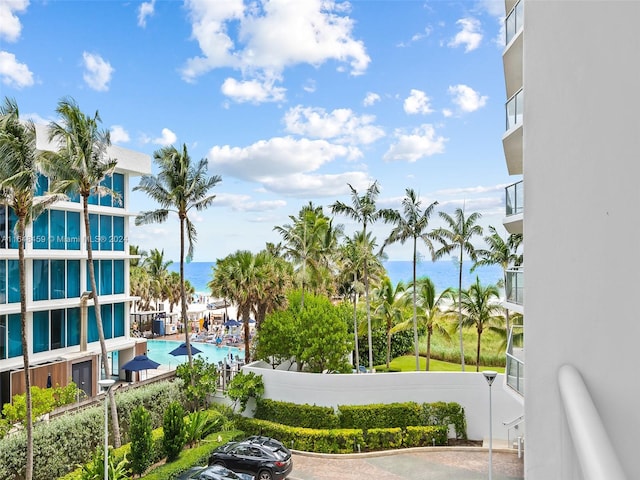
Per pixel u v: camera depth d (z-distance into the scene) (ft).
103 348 67.10
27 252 76.69
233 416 75.25
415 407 71.00
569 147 6.84
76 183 66.18
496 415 70.49
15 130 50.37
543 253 6.93
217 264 108.78
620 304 6.53
